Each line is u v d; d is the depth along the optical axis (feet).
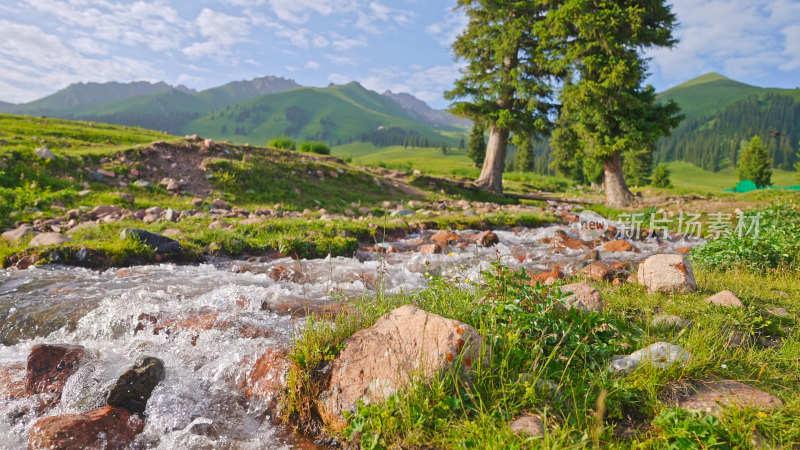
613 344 13.12
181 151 60.39
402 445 9.78
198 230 32.30
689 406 10.53
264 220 37.68
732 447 9.07
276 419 11.62
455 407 10.12
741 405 10.19
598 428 9.18
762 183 313.73
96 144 64.34
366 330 12.87
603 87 70.90
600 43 70.95
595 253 30.07
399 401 10.30
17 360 14.32
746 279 23.18
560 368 12.05
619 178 80.43
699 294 19.97
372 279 24.32
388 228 39.88
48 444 9.84
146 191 49.96
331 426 11.00
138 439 10.68
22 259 24.35
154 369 12.25
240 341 14.21
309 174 67.00
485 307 13.93
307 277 24.58
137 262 26.07
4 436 10.74
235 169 59.11
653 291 20.52
